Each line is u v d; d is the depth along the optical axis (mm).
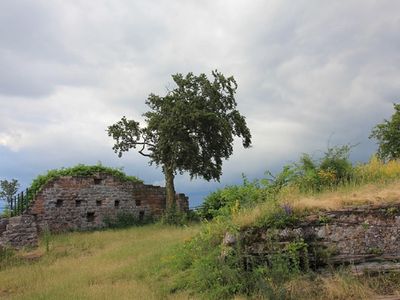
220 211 13305
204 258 11891
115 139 35438
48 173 32719
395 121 28875
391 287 9516
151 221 34719
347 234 10586
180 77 34625
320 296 9539
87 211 32531
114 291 12312
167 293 11805
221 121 33562
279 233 10906
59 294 12734
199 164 34625
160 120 34031
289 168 14508
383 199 10961
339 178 14547
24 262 21406
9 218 27438
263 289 9875
